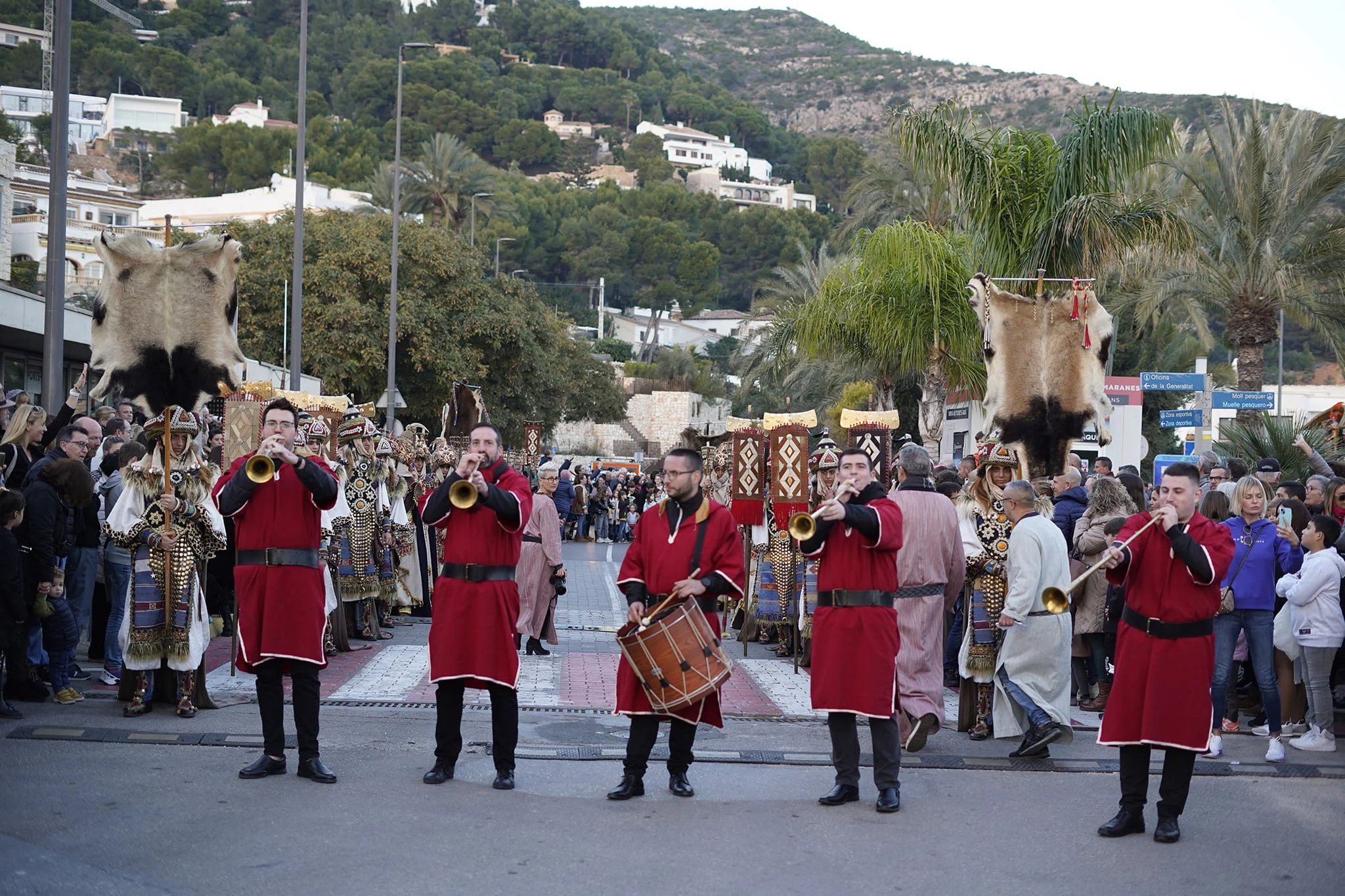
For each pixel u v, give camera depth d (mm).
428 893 5855
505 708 7930
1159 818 7180
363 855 6371
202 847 6418
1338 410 19203
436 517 7953
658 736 9734
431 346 41594
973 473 10156
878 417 14742
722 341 128375
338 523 13008
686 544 7895
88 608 10641
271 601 7812
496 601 7910
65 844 6344
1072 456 13477
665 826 7129
